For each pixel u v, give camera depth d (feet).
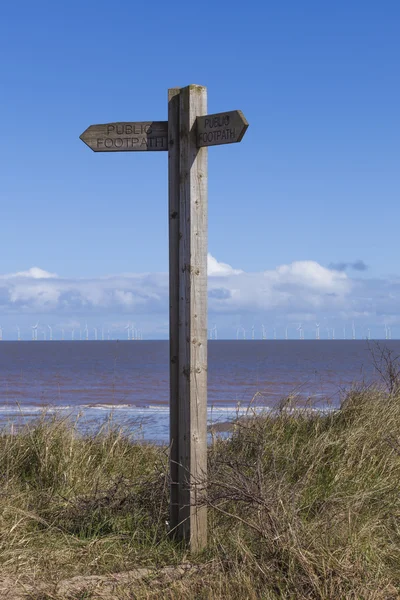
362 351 436.76
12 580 14.35
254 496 15.71
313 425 24.06
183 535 16.62
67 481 21.40
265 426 23.38
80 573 14.99
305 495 18.44
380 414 24.16
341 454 20.86
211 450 22.31
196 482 16.34
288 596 13.17
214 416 54.90
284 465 20.56
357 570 13.73
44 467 22.16
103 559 15.72
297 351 460.96
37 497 20.03
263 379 142.82
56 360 311.06
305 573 13.55
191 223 16.81
